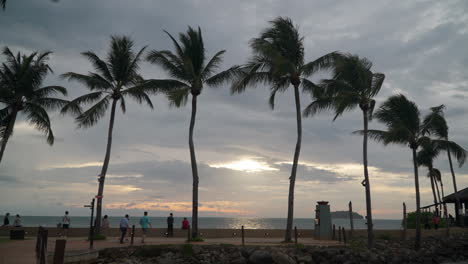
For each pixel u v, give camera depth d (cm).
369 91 2539
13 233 2469
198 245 2192
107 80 2986
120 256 1997
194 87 2711
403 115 2642
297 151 2594
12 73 2989
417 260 2405
